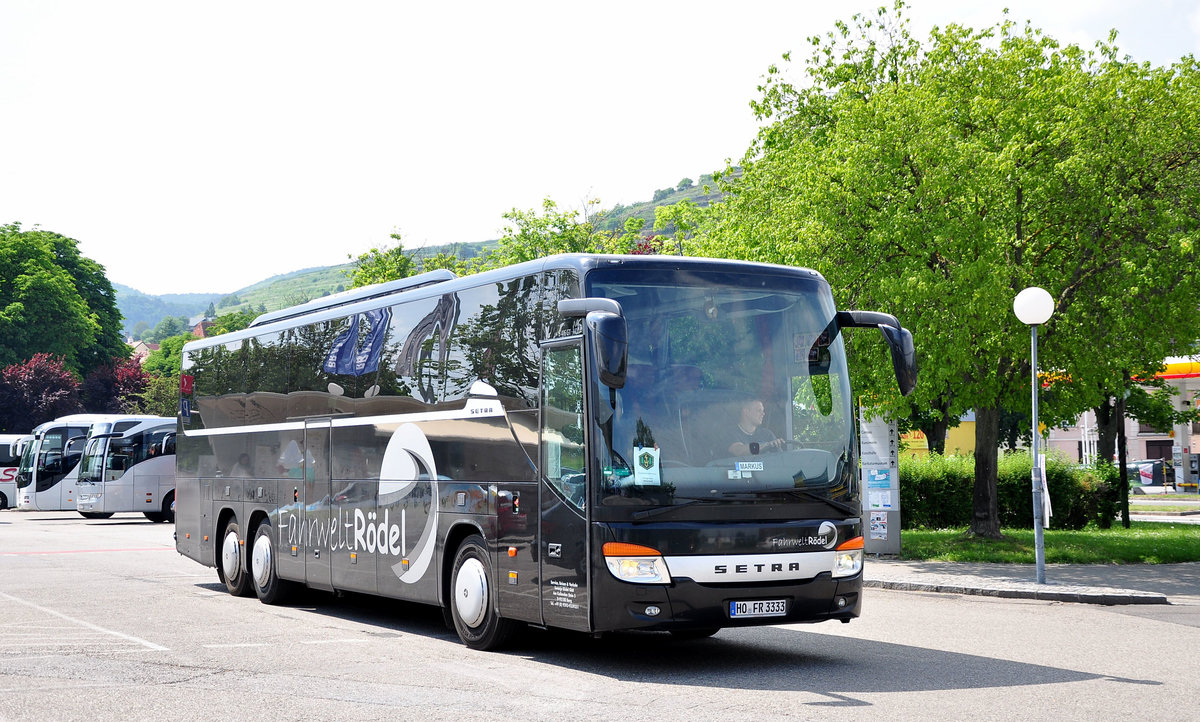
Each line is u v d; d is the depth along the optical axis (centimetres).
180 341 14438
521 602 1067
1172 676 974
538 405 1061
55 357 7475
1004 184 1995
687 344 1021
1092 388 2116
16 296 7725
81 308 8044
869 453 2152
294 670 1004
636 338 1006
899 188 2033
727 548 983
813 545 1020
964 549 2161
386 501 1313
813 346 1069
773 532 1002
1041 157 2039
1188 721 790
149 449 4044
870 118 2075
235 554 1695
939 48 2245
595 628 971
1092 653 1109
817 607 1020
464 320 1199
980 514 2284
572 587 997
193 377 1908
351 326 1430
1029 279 1988
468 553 1157
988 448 2292
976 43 2238
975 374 2042
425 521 1232
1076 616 1409
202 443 1844
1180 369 4609
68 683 936
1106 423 3406
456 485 1180
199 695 884
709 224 4369
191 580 1900
